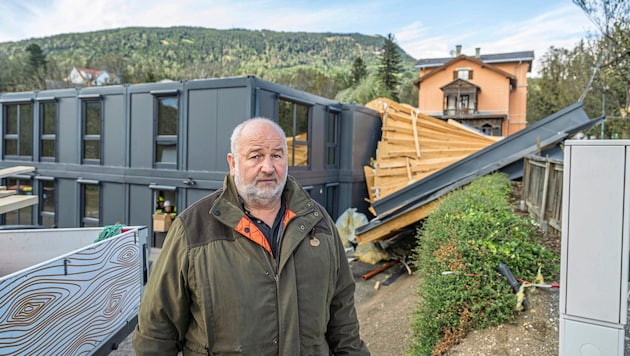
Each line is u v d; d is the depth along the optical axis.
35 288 2.33
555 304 3.16
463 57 34.12
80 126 9.68
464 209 4.39
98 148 9.52
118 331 3.22
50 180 10.13
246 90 7.62
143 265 3.68
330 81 47.75
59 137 10.05
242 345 1.61
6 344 2.12
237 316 1.62
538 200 5.92
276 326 1.65
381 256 8.21
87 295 2.81
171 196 8.59
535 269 3.57
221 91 7.91
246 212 1.85
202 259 1.66
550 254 3.80
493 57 36.94
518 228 3.95
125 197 9.10
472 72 34.25
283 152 1.88
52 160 10.20
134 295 3.49
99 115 9.47
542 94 28.45
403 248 8.22
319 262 1.79
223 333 1.62
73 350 2.65
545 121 7.23
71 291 2.64
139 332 1.72
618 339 1.98
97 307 2.93
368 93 39.84
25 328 2.25
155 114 8.69
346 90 43.28
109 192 9.34
